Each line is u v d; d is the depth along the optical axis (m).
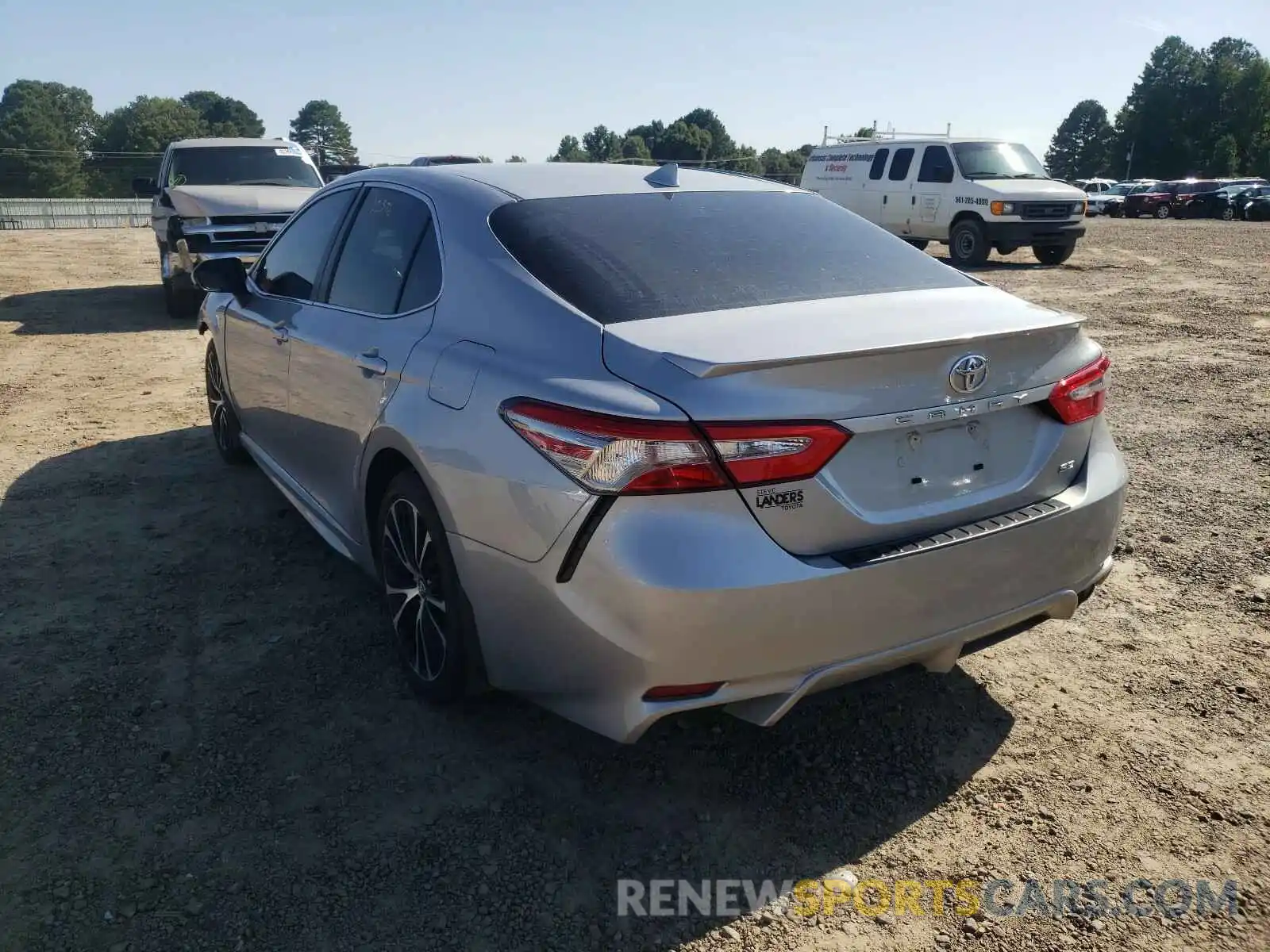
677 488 2.27
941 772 2.89
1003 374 2.63
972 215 17.16
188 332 10.40
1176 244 22.53
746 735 3.08
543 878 2.48
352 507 3.55
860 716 3.17
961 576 2.54
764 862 2.55
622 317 2.63
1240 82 110.38
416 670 3.21
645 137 140.25
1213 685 3.32
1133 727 3.10
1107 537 2.90
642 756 2.97
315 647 3.58
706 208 3.36
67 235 29.31
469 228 3.13
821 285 2.95
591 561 2.34
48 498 5.07
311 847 2.57
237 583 4.09
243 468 5.56
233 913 2.35
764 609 2.29
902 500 2.50
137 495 5.11
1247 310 11.32
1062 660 3.50
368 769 2.89
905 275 3.15
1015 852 2.57
